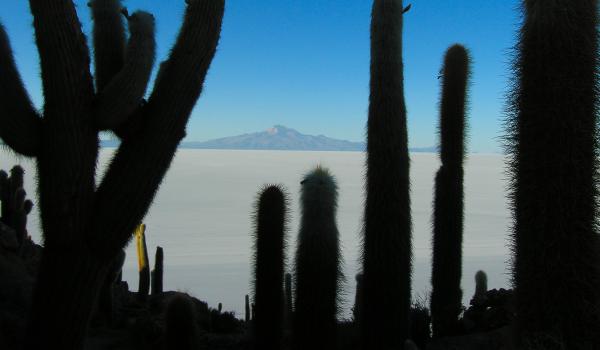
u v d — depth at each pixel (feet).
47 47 11.35
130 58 11.64
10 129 11.16
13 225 33.81
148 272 33.22
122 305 29.84
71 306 11.65
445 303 22.11
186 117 12.42
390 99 17.60
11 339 18.26
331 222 16.29
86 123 11.69
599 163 11.48
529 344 11.16
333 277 16.11
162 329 22.81
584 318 11.16
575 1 11.27
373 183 17.63
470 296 50.55
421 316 20.29
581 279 11.23
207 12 12.62
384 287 17.38
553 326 11.27
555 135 11.21
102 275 12.23
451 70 21.99
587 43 11.25
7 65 11.09
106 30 13.16
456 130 22.00
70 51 11.50
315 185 16.31
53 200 11.46
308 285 15.97
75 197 11.53
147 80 11.80
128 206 11.86
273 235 17.34
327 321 16.01
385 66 17.67
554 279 11.28
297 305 16.17
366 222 17.92
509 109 12.19
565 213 11.21
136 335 22.94
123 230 11.93
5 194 34.19
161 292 34.24
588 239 11.29
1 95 10.91
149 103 12.45
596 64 11.40
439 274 22.27
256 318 17.56
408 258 17.66
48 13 11.36
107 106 11.73
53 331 11.51
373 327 17.53
